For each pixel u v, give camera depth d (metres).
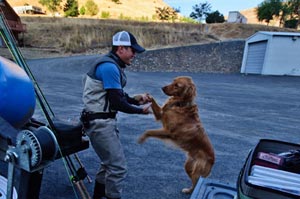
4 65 1.67
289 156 1.53
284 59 18.27
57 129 1.96
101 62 2.01
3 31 2.12
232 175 3.36
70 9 49.59
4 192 1.84
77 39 28.62
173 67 20.31
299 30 46.34
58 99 7.30
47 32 29.20
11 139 1.32
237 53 25.55
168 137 2.82
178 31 37.47
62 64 17.66
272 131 5.44
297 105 8.42
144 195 2.77
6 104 1.61
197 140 2.70
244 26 44.75
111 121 2.10
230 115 6.69
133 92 9.23
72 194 2.66
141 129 5.07
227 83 13.61
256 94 10.40
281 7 55.28
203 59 23.22
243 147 4.41
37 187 1.53
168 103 2.87
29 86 1.77
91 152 3.83
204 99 8.78
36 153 1.17
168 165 3.55
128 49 2.08
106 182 2.20
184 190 2.84
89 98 2.05
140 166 3.47
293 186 1.27
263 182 1.29
